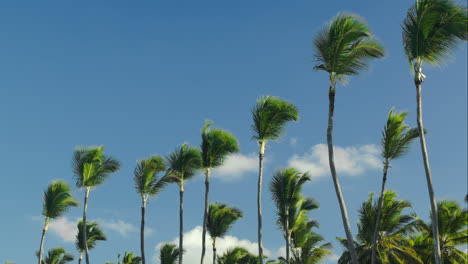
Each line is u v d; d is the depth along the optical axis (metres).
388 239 30.11
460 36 15.98
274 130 23.48
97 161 27.03
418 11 16.50
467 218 30.02
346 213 16.52
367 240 30.70
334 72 17.59
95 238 35.62
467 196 21.56
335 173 16.91
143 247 27.17
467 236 30.09
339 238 33.44
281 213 26.03
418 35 16.39
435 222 15.57
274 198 26.19
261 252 22.39
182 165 26.81
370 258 30.39
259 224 22.75
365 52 17.34
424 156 15.98
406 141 23.91
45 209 27.06
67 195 27.28
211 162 25.92
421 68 16.52
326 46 17.33
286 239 25.52
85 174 26.80
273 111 23.20
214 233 32.03
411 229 29.88
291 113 23.11
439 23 16.16
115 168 27.47
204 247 25.05
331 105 17.48
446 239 31.09
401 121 24.20
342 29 17.11
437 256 15.22
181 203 26.70
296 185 25.98
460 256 30.59
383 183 24.98
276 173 26.39
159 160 28.19
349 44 17.20
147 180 28.05
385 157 24.58
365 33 16.94
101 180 27.38
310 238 33.03
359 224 31.55
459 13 15.88
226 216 32.31
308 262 32.91
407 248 30.50
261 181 23.39
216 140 25.73
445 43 16.28
